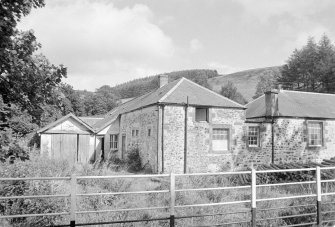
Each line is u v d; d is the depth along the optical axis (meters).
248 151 21.88
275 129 22.80
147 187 11.80
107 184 11.21
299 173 16.22
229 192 11.30
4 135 4.48
